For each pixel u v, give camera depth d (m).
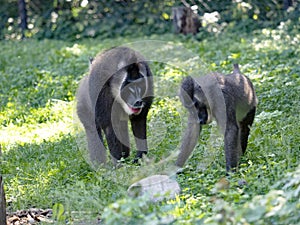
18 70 19.78
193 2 26.25
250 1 25.08
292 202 6.88
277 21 24.30
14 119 14.84
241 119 10.10
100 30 27.64
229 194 7.25
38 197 9.31
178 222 6.75
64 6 29.02
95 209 8.17
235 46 20.39
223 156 10.03
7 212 8.99
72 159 10.79
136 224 6.91
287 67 15.73
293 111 11.94
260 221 6.00
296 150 9.64
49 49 24.05
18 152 11.77
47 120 14.31
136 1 27.97
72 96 15.95
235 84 10.00
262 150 9.89
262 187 7.91
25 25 28.34
